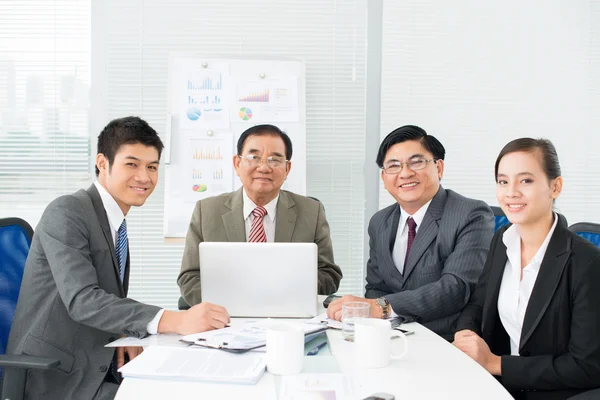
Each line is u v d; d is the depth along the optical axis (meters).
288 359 1.15
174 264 3.28
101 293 1.51
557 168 1.54
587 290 1.39
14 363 1.28
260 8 3.21
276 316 1.64
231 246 1.60
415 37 3.23
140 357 1.23
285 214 2.28
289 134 3.07
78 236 1.60
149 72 3.21
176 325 1.44
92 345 1.57
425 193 2.09
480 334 1.72
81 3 3.18
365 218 3.30
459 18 3.22
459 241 1.98
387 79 3.24
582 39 3.26
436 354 1.31
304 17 3.23
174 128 3.04
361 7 3.23
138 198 1.75
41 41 3.18
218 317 1.48
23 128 3.19
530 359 1.39
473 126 3.25
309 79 3.24
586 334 1.36
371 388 1.08
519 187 1.53
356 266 3.32
